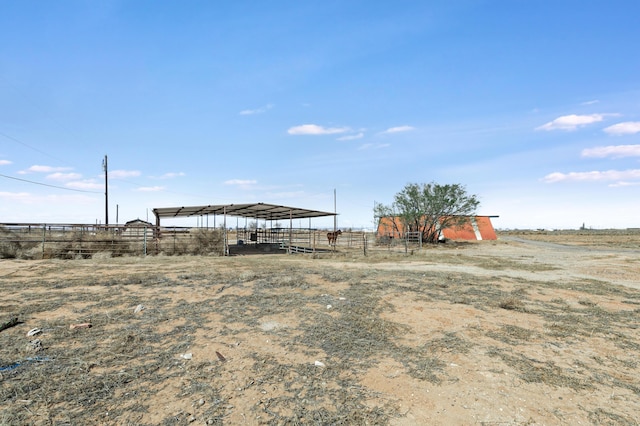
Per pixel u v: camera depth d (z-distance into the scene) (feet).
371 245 117.60
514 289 35.27
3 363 15.47
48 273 42.55
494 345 18.94
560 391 13.83
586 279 43.37
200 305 26.55
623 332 21.56
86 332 20.20
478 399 13.11
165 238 76.74
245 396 13.07
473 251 94.89
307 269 47.52
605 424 11.57
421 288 34.45
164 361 16.20
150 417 11.56
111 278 37.96
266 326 21.66
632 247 111.34
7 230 69.92
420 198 121.60
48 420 11.23
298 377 14.73
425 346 18.63
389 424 11.39
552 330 21.74
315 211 86.99
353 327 21.63
